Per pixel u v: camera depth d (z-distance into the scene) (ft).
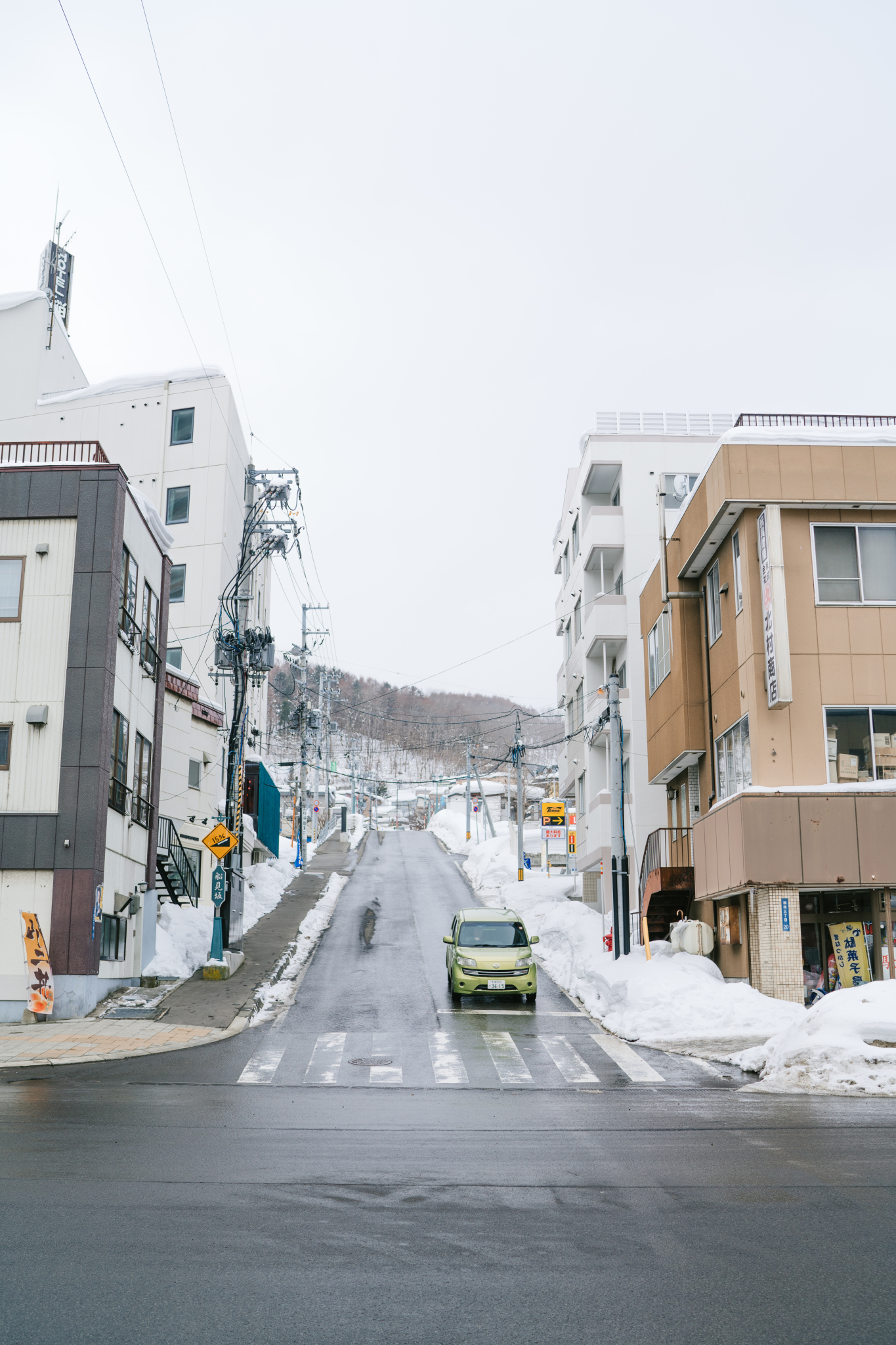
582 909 125.80
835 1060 48.01
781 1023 62.85
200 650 151.84
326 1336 17.16
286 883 157.07
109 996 74.90
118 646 76.33
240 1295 19.01
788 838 67.82
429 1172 29.17
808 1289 19.62
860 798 68.33
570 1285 19.75
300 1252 21.52
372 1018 69.87
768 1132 35.76
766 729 70.79
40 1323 17.53
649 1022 63.98
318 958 97.30
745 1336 17.38
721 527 76.79
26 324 166.40
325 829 291.99
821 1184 27.71
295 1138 34.27
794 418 78.48
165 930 93.71
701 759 86.58
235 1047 59.47
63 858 69.67
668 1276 20.29
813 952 71.67
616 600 129.08
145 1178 27.84
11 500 74.33
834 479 72.79
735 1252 21.75
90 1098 42.83
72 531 73.97
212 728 122.62
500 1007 75.36
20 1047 57.06
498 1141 34.19
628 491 131.85
